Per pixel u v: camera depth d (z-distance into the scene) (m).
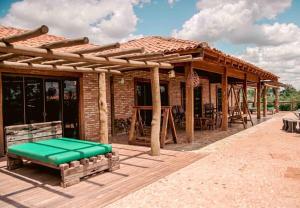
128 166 6.36
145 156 7.41
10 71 7.92
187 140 9.52
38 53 4.36
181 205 4.06
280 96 43.88
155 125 7.46
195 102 19.50
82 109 10.16
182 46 9.16
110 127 11.50
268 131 12.66
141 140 9.30
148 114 14.19
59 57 4.77
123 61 6.30
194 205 4.06
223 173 5.67
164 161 6.79
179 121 15.34
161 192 4.61
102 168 5.75
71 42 4.05
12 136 7.17
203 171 5.84
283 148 8.37
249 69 13.88
